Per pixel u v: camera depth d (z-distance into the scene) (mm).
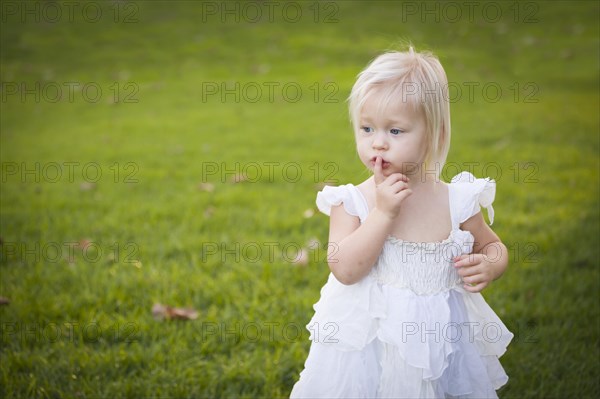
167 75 12742
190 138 9055
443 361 2697
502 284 4816
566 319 4371
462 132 8875
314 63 13297
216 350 4074
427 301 2736
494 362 3014
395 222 2789
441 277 2773
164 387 3672
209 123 9797
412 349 2664
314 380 2785
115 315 4410
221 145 8688
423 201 2820
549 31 15211
